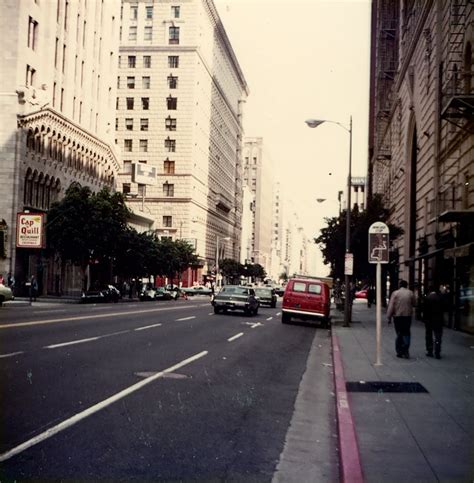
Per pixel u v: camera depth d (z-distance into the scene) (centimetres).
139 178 8675
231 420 834
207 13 10406
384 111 5753
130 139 9656
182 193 9544
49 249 5091
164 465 614
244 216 17062
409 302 1603
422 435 746
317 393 1105
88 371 1139
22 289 5031
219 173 12419
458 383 1164
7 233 4831
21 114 4888
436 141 2962
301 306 3027
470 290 2391
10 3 4928
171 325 2395
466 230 2408
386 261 1453
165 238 7581
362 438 729
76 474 572
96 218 4759
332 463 666
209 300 6638
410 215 4141
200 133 10206
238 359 1502
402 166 4447
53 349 1408
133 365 1259
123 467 600
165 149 9600
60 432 708
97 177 6769
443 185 2825
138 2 9662
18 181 4891
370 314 4303
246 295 3534
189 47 9556
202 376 1188
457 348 1884
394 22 5906
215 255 12038
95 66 6738
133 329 2094
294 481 596
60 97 5775
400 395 1027
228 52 12612
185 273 10156
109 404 870
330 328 2938
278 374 1307
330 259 3675
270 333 2391
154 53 9638
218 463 635
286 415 896
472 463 629
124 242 5591
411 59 4025
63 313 2789
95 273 6875
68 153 5916
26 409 809
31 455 619
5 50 4919
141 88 9662
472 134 2308
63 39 5794
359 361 1520
